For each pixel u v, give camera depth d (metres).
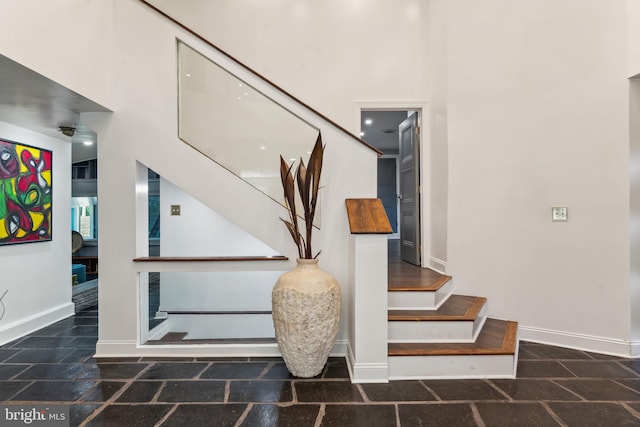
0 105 2.43
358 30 3.72
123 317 2.61
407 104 3.70
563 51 2.72
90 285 4.42
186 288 2.79
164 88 2.58
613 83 2.56
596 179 2.64
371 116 5.46
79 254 6.61
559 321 2.78
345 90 3.71
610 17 2.56
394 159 8.45
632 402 1.95
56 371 2.35
